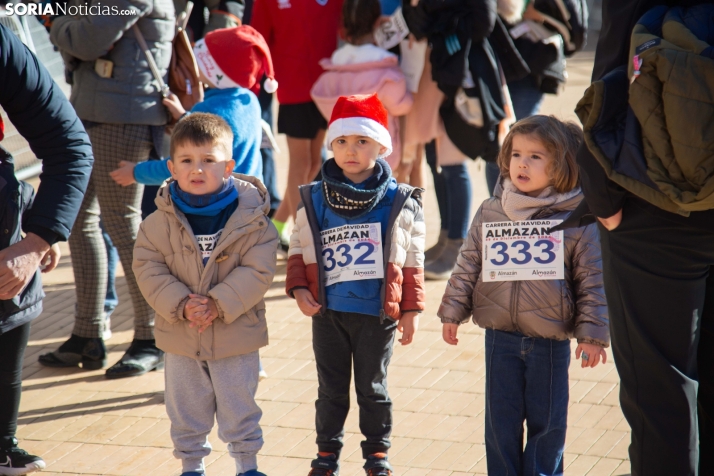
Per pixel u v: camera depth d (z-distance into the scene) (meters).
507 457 3.73
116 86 5.23
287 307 6.61
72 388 5.31
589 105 3.08
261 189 4.10
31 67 3.59
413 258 3.95
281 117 7.42
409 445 4.44
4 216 3.74
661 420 3.14
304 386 5.23
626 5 3.04
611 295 3.23
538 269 3.70
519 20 6.64
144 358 5.51
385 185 3.95
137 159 5.36
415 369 5.42
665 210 2.96
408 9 6.52
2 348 4.00
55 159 3.69
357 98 4.00
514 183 3.78
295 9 7.12
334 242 3.93
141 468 4.32
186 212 3.95
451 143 6.84
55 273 7.75
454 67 6.35
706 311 3.27
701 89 2.72
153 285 3.89
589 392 4.99
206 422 4.02
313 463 4.00
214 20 6.69
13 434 4.17
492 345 3.80
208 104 4.80
